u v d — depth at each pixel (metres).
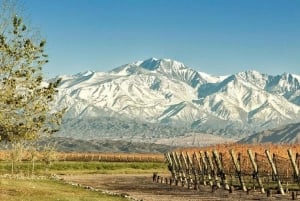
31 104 32.44
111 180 79.19
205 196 50.62
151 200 45.78
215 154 60.84
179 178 73.69
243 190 56.50
